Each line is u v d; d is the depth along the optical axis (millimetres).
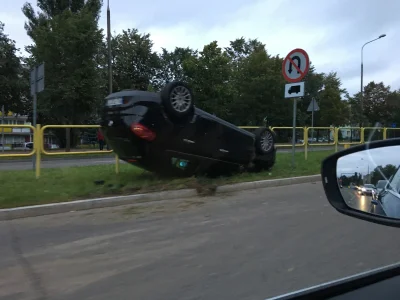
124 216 6406
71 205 6730
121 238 5270
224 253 4680
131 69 44969
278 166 11117
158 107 7695
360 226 5781
